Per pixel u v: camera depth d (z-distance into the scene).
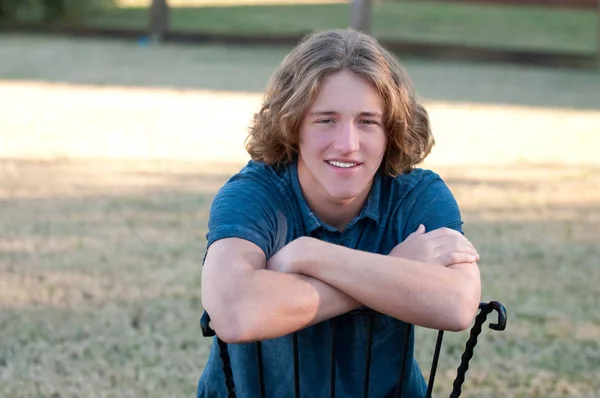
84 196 6.68
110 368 3.95
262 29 18.22
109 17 20.47
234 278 2.19
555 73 14.61
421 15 21.23
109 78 12.84
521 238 5.84
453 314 2.18
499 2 14.84
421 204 2.47
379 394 2.48
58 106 10.68
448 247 2.30
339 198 2.30
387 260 2.20
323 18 19.97
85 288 4.84
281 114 2.31
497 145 9.06
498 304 2.13
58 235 5.73
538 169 8.00
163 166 7.79
